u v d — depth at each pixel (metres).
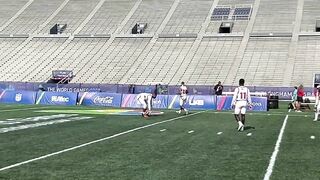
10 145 11.72
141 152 10.80
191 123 18.52
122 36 56.91
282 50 50.00
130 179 7.86
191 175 8.22
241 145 12.16
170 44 54.28
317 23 53.25
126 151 10.92
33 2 67.06
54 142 12.35
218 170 8.69
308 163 9.51
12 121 18.53
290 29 52.94
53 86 42.72
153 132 15.04
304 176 8.22
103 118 20.58
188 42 54.16
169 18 59.19
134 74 49.31
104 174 8.24
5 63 53.69
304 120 20.67
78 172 8.39
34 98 33.19
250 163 9.46
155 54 52.75
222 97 29.12
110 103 31.38
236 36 53.59
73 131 15.07
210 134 14.64
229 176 8.16
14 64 53.38
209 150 11.22
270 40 51.97
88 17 61.88
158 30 57.06
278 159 9.98
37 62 53.47
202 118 21.22
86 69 51.09
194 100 29.61
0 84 44.22
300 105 28.62
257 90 40.75
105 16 61.66
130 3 64.00
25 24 61.62
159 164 9.27
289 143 12.64
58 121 18.75
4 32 60.09
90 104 31.80
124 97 31.12
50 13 63.81
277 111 27.44
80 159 9.77
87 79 49.19
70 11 63.84
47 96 32.84
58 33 58.97
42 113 23.12
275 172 8.55
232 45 52.34
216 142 12.72
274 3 58.38
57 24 60.62
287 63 47.75
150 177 8.02
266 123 18.98
